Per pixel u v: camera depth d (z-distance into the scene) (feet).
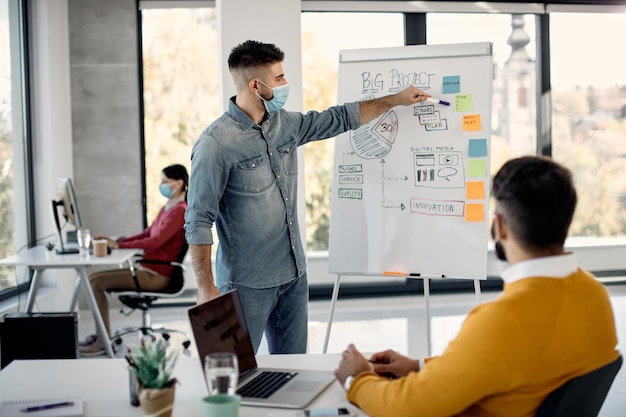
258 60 9.74
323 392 6.66
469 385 5.25
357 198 12.35
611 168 24.09
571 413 5.48
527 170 5.42
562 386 5.38
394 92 12.30
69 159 21.76
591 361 5.45
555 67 23.72
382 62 12.51
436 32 23.35
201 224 9.64
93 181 22.15
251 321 10.16
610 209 24.16
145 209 22.54
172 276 17.53
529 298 5.28
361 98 12.50
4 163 18.70
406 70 12.34
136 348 6.39
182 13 22.35
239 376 7.04
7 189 18.84
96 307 16.28
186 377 7.17
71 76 21.89
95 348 17.15
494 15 23.44
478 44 12.09
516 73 23.65
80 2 21.77
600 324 5.50
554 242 5.41
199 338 6.47
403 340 18.38
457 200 11.84
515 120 23.72
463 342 5.33
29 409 6.24
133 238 18.26
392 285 23.41
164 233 17.26
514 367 5.20
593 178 24.08
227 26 16.70
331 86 23.17
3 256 18.47
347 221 12.40
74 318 10.82
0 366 10.80
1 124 18.60
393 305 22.26
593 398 5.66
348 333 19.13
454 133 11.91
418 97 11.71
